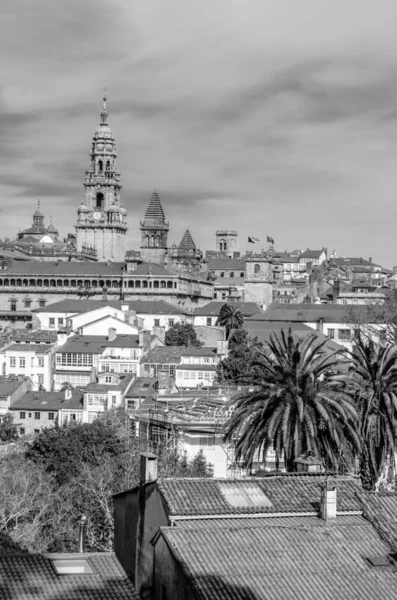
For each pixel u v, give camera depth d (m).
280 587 47.56
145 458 57.28
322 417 78.94
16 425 185.50
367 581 49.06
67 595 48.28
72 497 107.19
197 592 46.16
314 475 61.19
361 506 56.22
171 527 50.91
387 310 189.75
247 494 56.06
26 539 90.94
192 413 122.12
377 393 84.44
